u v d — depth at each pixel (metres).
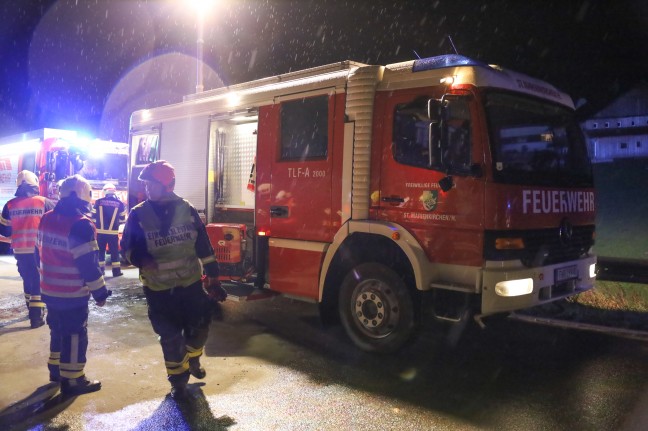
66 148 12.93
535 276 4.87
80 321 4.40
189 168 7.80
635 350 5.46
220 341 5.87
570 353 5.39
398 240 5.16
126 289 8.82
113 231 10.05
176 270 4.12
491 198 4.68
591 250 5.97
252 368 5.02
